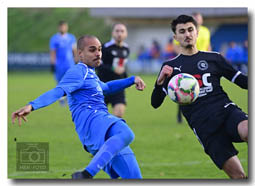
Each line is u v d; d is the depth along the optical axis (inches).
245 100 1622.8
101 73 1107.3
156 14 4020.7
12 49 4407.0
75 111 599.8
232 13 3474.4
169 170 834.8
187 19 627.2
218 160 593.0
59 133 1248.2
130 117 1605.6
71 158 943.0
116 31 1111.0
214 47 4227.4
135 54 4237.2
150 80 2952.8
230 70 629.6
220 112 603.2
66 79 585.9
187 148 1041.5
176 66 633.0
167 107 1936.5
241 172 585.9
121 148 563.5
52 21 4909.0
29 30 4751.5
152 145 1075.3
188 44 626.5
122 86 650.2
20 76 3700.8
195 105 613.0
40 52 4345.5
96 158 548.4
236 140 599.2
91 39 615.8
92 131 581.0
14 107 1771.7
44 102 555.8
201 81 618.2
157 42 4249.5
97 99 606.9
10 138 1164.5
